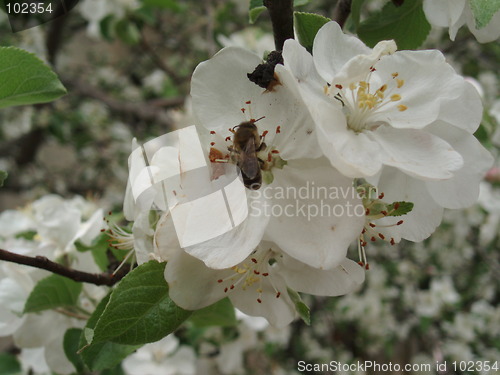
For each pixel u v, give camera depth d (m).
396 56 0.12
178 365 0.26
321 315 0.48
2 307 0.18
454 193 0.12
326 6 0.50
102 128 0.55
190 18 0.57
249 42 0.36
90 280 0.16
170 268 0.11
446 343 0.44
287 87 0.11
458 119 0.12
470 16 0.15
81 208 0.24
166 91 0.54
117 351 0.15
